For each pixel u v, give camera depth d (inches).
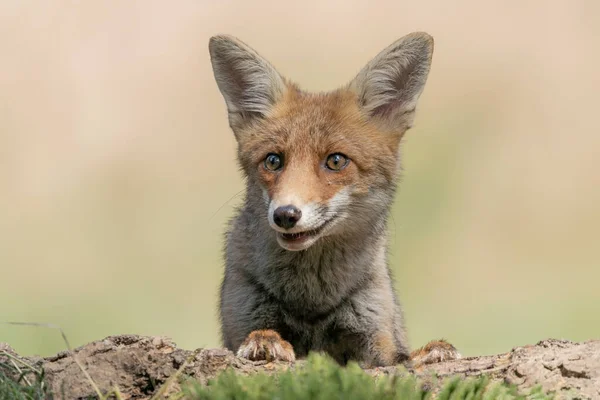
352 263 444.1
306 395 283.0
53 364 351.3
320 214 420.2
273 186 431.5
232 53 472.7
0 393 320.2
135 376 344.2
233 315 452.8
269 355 385.1
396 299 489.7
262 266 442.9
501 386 321.1
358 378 297.1
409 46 462.0
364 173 442.0
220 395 292.5
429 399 303.6
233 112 478.0
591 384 324.5
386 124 466.3
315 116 450.3
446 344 437.7
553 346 362.9
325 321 448.5
